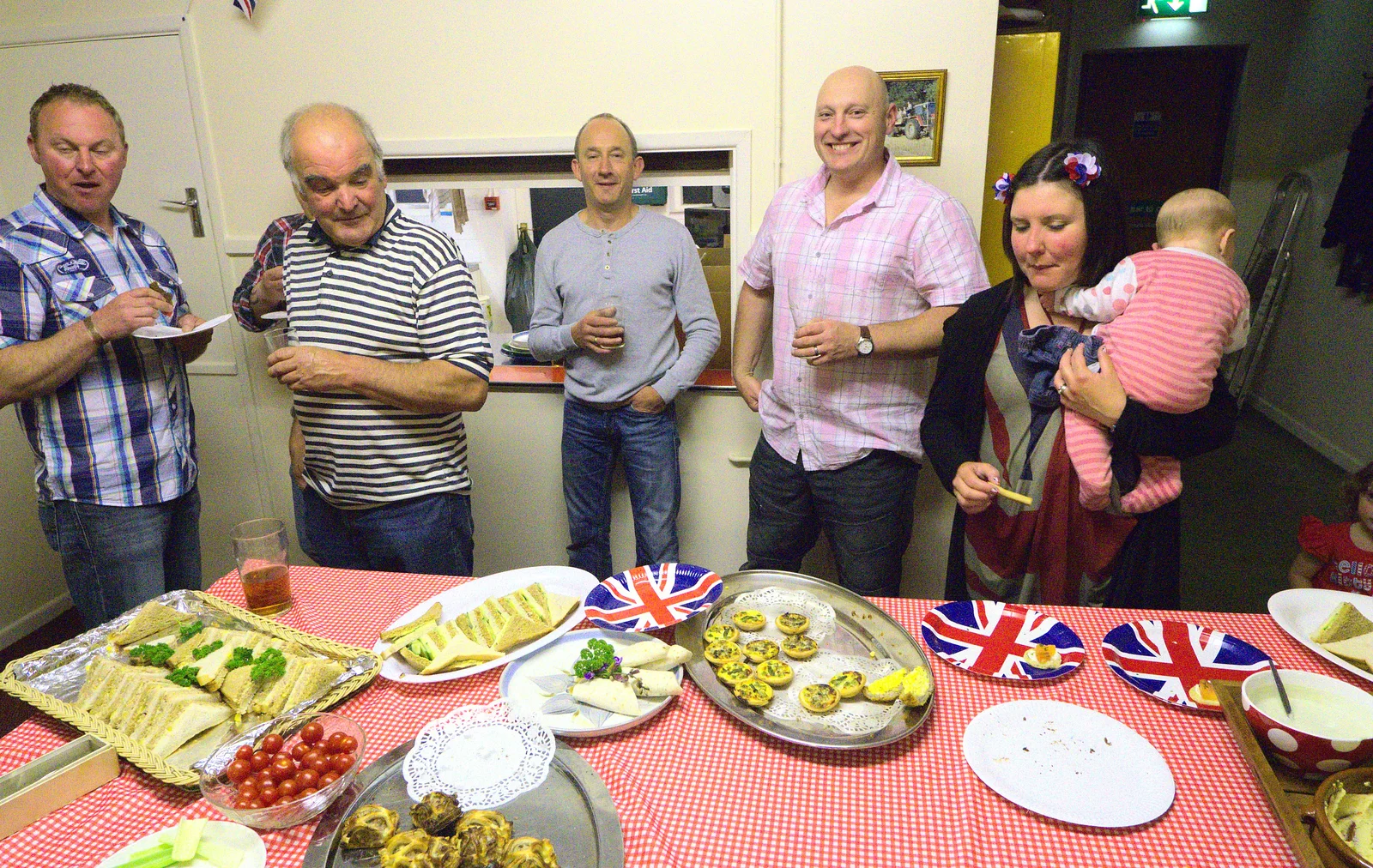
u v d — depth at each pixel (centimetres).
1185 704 106
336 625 132
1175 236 148
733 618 127
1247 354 499
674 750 101
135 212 269
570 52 240
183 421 203
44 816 92
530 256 279
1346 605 119
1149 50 512
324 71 250
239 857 83
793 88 231
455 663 116
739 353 232
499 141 249
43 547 293
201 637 120
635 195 258
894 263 189
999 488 148
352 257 175
